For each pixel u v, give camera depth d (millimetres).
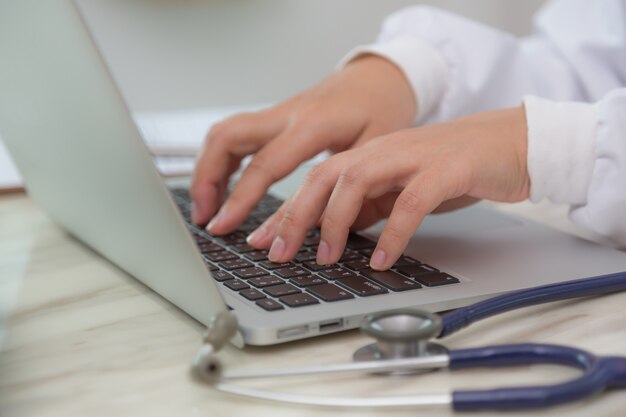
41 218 804
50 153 594
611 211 606
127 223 506
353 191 534
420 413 348
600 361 354
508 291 486
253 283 499
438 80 887
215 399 370
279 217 583
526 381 376
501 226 655
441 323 388
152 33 1632
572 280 480
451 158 558
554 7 1099
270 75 1727
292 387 380
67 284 574
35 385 395
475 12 1947
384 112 775
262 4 1693
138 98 1641
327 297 466
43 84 522
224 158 734
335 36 1787
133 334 461
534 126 605
